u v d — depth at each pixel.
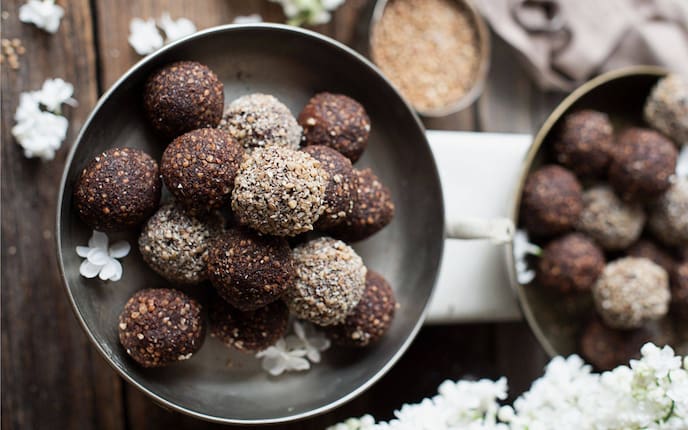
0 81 0.52
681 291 0.56
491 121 0.60
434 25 0.59
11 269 0.52
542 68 0.59
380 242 0.51
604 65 0.60
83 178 0.44
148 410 0.54
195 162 0.44
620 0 0.60
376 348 0.50
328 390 0.49
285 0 0.55
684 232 0.56
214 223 0.45
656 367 0.46
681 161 0.58
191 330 0.45
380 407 0.57
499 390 0.51
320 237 0.47
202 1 0.55
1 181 0.52
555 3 0.59
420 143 0.50
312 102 0.48
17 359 0.52
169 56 0.46
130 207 0.44
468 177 0.56
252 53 0.48
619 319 0.54
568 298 0.57
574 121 0.56
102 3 0.53
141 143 0.47
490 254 0.56
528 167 0.53
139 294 0.45
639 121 0.59
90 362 0.53
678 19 0.60
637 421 0.47
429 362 0.58
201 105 0.45
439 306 0.56
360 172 0.48
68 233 0.45
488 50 0.59
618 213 0.56
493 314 0.57
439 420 0.49
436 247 0.50
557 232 0.55
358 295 0.47
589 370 0.55
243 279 0.44
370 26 0.56
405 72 0.58
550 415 0.50
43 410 0.53
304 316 0.46
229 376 0.48
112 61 0.53
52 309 0.53
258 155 0.44
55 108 0.51
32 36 0.52
